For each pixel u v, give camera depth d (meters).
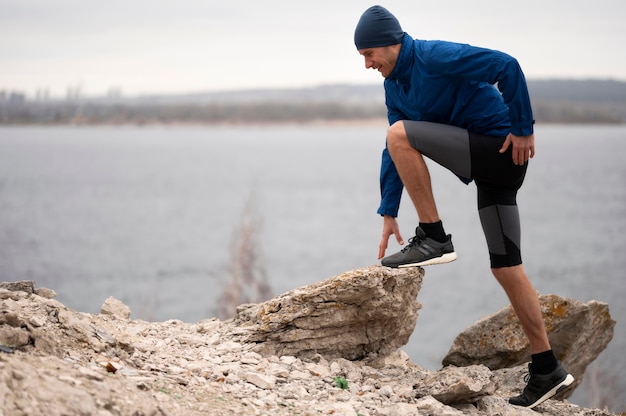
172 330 5.93
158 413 3.77
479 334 6.07
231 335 5.61
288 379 4.93
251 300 20.08
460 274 63.66
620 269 62.66
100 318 5.93
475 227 101.25
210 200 146.12
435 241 5.07
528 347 5.98
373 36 4.62
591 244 83.38
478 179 4.70
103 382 3.88
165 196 154.12
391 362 5.75
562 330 6.51
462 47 4.46
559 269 63.47
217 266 66.81
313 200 150.00
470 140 4.62
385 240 5.23
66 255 72.06
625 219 113.38
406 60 4.64
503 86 4.39
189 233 95.31
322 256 74.69
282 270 64.69
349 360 5.70
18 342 4.14
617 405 15.12
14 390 3.38
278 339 5.43
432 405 4.49
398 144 4.74
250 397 4.45
